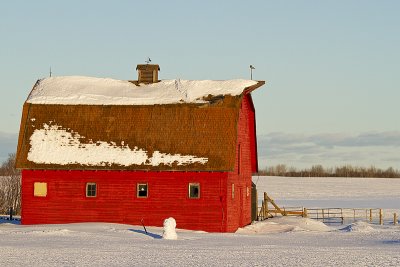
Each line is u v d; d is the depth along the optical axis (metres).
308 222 55.88
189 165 46.44
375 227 52.88
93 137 49.22
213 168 46.00
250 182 56.81
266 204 64.12
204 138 47.66
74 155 48.31
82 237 37.59
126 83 54.69
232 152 46.62
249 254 29.83
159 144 48.03
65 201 48.16
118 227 44.19
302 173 199.38
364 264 26.39
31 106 51.31
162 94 51.50
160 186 47.16
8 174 83.81
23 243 34.09
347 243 37.41
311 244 36.44
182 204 46.75
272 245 35.09
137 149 48.06
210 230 46.31
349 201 103.31
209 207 46.38
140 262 26.64
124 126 49.47
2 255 28.64
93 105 50.94
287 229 51.06
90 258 27.80
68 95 52.16
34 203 48.44
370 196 118.31
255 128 56.31
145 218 47.19
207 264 26.12
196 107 49.28
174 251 30.86
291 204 94.19
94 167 47.56
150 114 49.75
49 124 50.22
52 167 47.94
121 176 47.72
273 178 177.75
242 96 50.16
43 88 53.56
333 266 25.77
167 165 46.75
